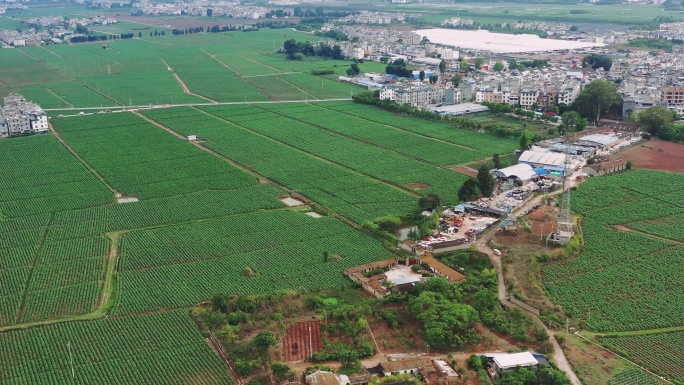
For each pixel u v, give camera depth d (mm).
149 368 194500
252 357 198500
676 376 189500
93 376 191125
